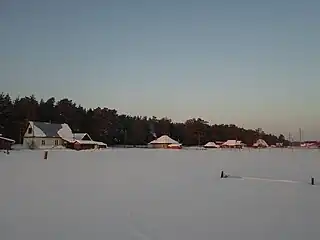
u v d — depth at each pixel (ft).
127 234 25.84
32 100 320.50
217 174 71.51
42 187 48.62
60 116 317.01
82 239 24.54
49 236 25.14
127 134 351.87
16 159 111.14
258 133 471.62
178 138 398.21
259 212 33.83
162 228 27.55
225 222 29.66
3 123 272.72
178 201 39.37
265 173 75.31
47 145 247.91
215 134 424.46
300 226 28.53
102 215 31.81
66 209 34.30
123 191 46.21
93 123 325.83
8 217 30.76
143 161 112.78
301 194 45.37
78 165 89.40
